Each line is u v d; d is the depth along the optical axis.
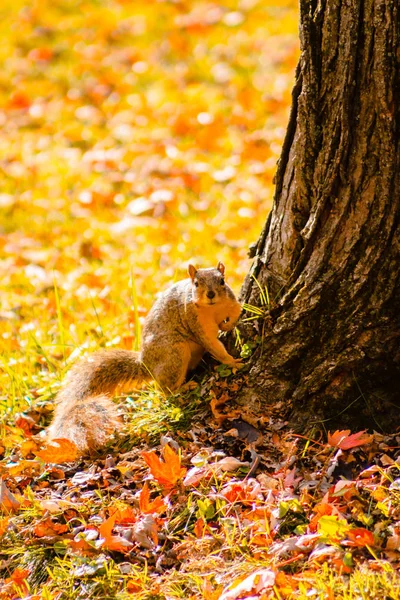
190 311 8.47
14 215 15.31
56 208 15.43
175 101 19.52
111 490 7.66
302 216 8.00
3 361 9.96
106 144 17.95
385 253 7.55
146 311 10.91
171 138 17.84
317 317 7.85
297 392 7.98
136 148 17.20
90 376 9.10
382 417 7.75
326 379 7.82
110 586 6.56
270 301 8.31
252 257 8.75
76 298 11.94
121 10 25.09
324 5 7.46
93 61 22.09
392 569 6.15
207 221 14.09
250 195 14.80
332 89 7.52
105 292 11.75
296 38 22.42
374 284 7.63
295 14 23.84
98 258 13.49
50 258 13.63
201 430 8.09
